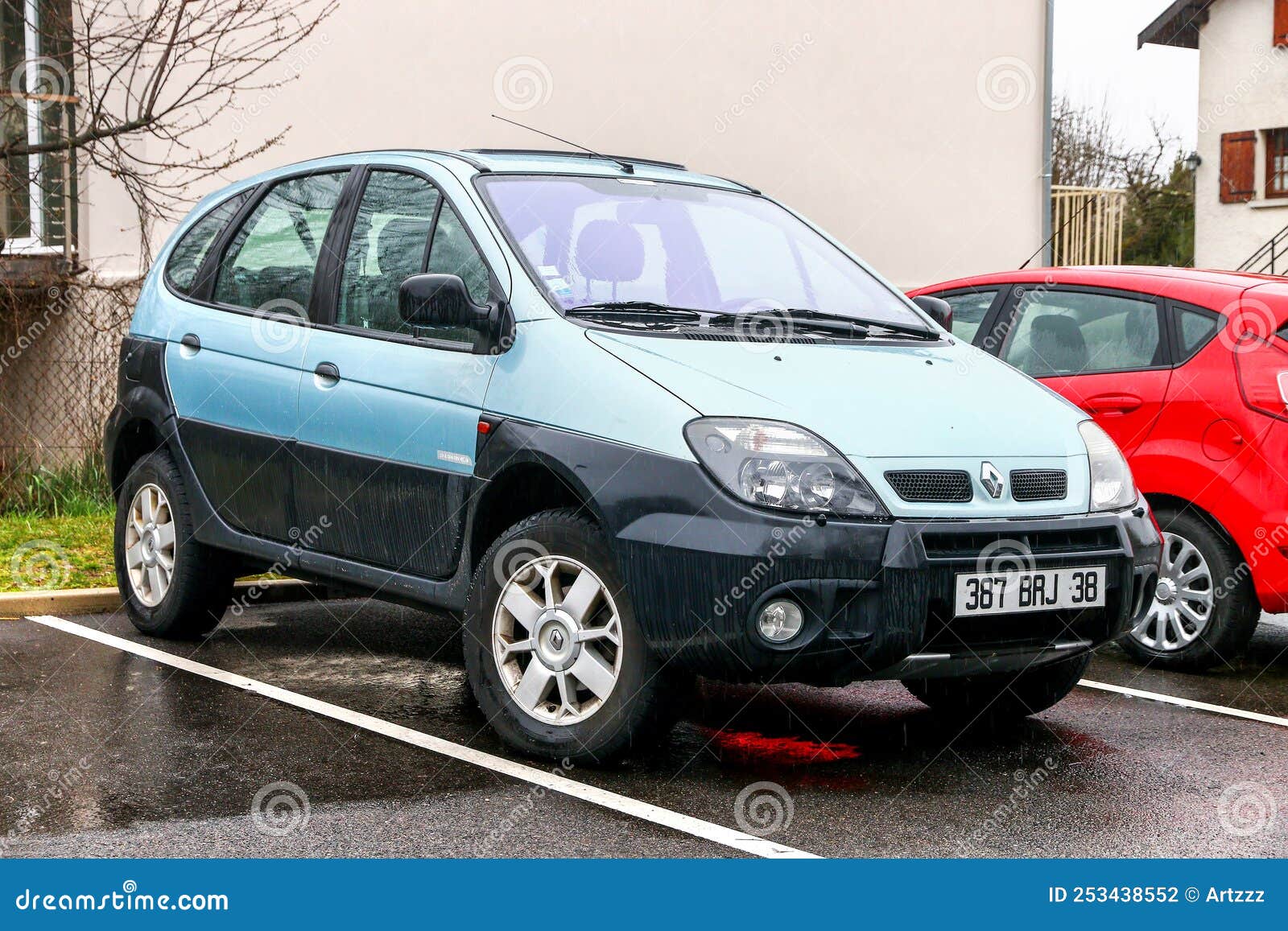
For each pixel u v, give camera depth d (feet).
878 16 46.85
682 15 43.86
